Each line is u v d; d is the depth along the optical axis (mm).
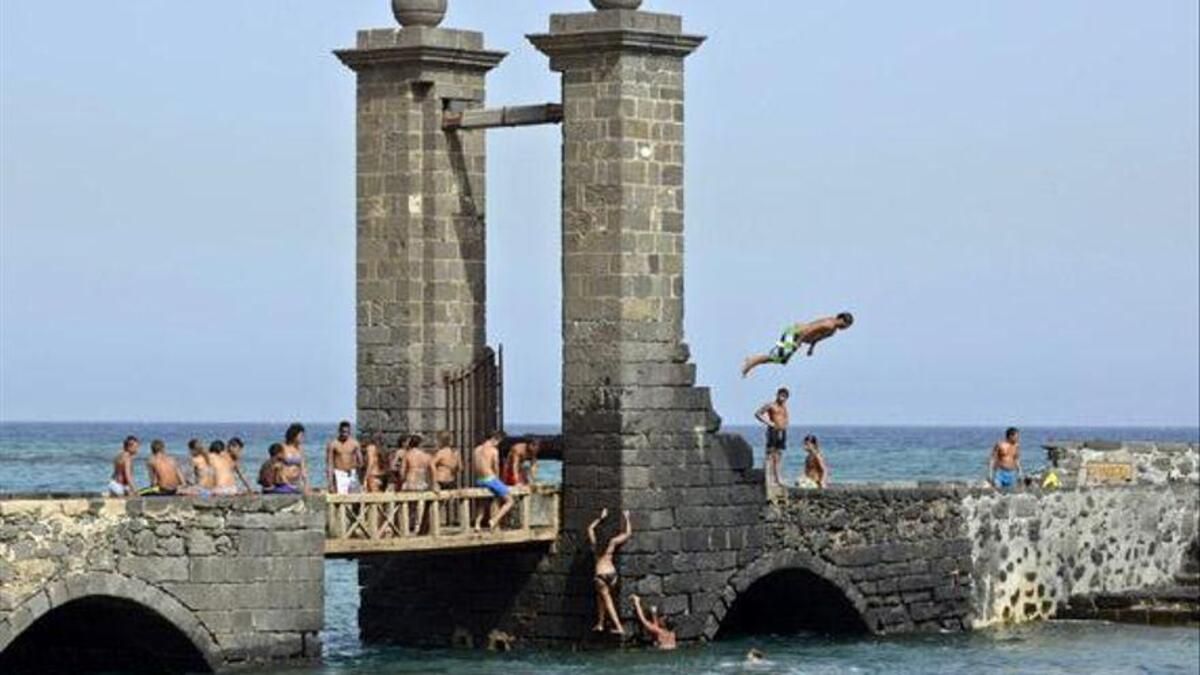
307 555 56969
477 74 64938
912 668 62812
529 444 63531
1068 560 72188
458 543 60844
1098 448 77500
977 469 165875
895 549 67562
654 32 62156
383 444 64625
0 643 52750
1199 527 76312
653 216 62625
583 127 62438
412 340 64250
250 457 179000
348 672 59969
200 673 55781
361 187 64875
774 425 65188
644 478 62531
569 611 62938
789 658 63562
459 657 62625
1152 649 66688
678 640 63219
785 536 65250
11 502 52969
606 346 62375
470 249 64938
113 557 54281
